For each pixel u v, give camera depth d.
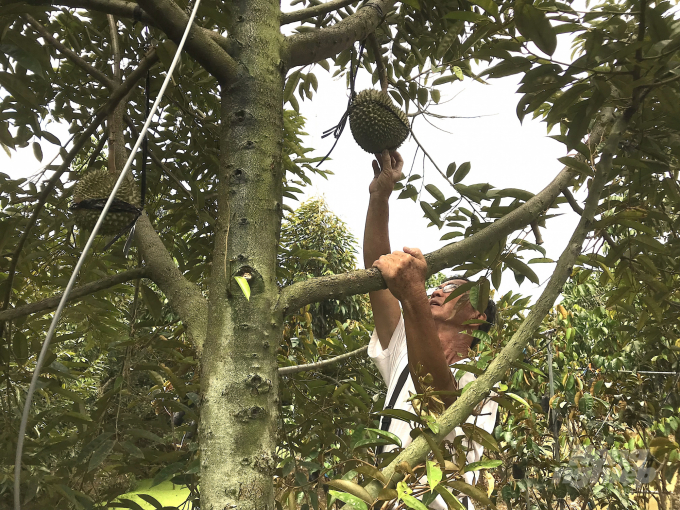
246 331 0.75
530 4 0.74
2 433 1.08
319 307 5.76
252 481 0.68
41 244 1.35
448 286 1.48
